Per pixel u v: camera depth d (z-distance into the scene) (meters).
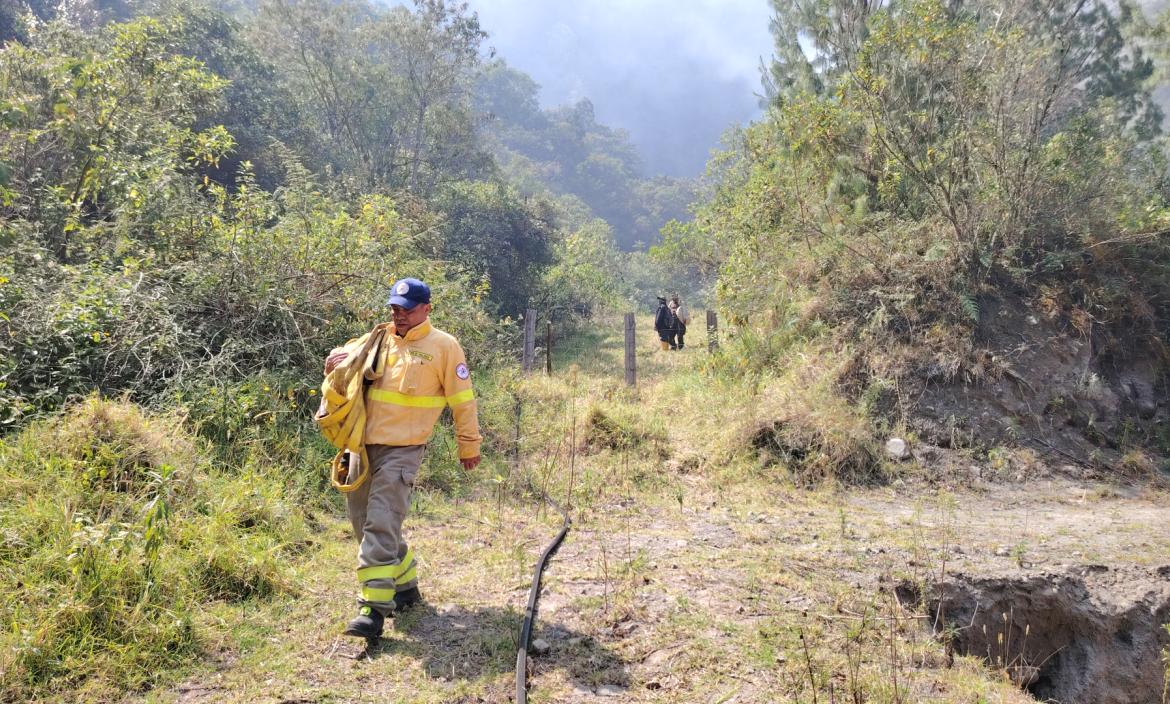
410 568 3.72
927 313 8.68
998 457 7.39
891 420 7.79
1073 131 9.33
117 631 3.08
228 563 3.75
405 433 3.41
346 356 3.46
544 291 23.95
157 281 6.42
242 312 6.60
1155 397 8.43
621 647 3.38
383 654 3.22
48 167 8.34
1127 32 11.41
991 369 8.12
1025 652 4.65
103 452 4.25
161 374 5.71
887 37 9.18
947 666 3.54
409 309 3.43
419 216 17.75
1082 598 4.75
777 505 6.12
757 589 4.14
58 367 5.46
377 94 31.42
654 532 5.17
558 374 11.95
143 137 8.93
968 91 8.87
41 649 2.85
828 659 3.33
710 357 10.31
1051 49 9.13
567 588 4.02
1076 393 8.12
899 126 9.37
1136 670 4.65
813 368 8.45
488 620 3.60
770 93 13.21
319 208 10.10
